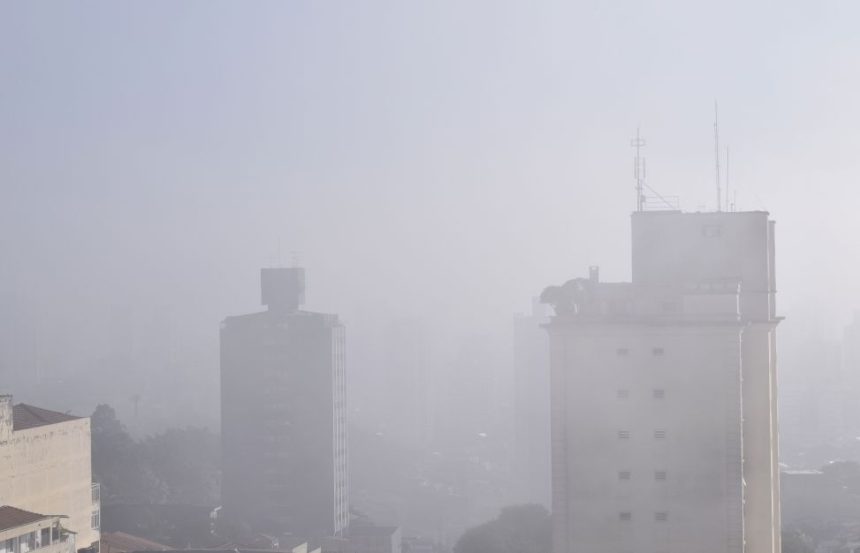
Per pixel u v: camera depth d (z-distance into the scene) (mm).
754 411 124125
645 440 115000
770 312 128500
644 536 114688
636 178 131375
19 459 150500
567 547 115188
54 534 138500
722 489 114125
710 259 125750
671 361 115062
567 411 115812
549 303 118438
